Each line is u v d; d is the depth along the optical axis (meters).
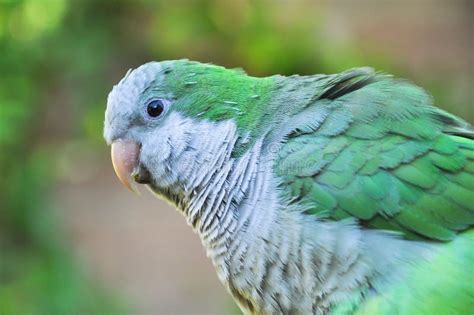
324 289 1.01
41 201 1.29
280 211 1.01
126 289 1.45
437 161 1.01
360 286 1.00
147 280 1.49
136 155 1.04
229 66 1.41
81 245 1.51
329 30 1.48
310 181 1.01
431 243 1.00
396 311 1.00
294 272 1.01
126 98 1.04
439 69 1.53
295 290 1.01
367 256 1.00
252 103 1.03
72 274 1.28
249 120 1.02
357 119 1.01
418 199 1.00
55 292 1.27
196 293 1.47
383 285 1.00
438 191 1.00
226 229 1.02
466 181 1.01
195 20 1.39
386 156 1.01
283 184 1.01
